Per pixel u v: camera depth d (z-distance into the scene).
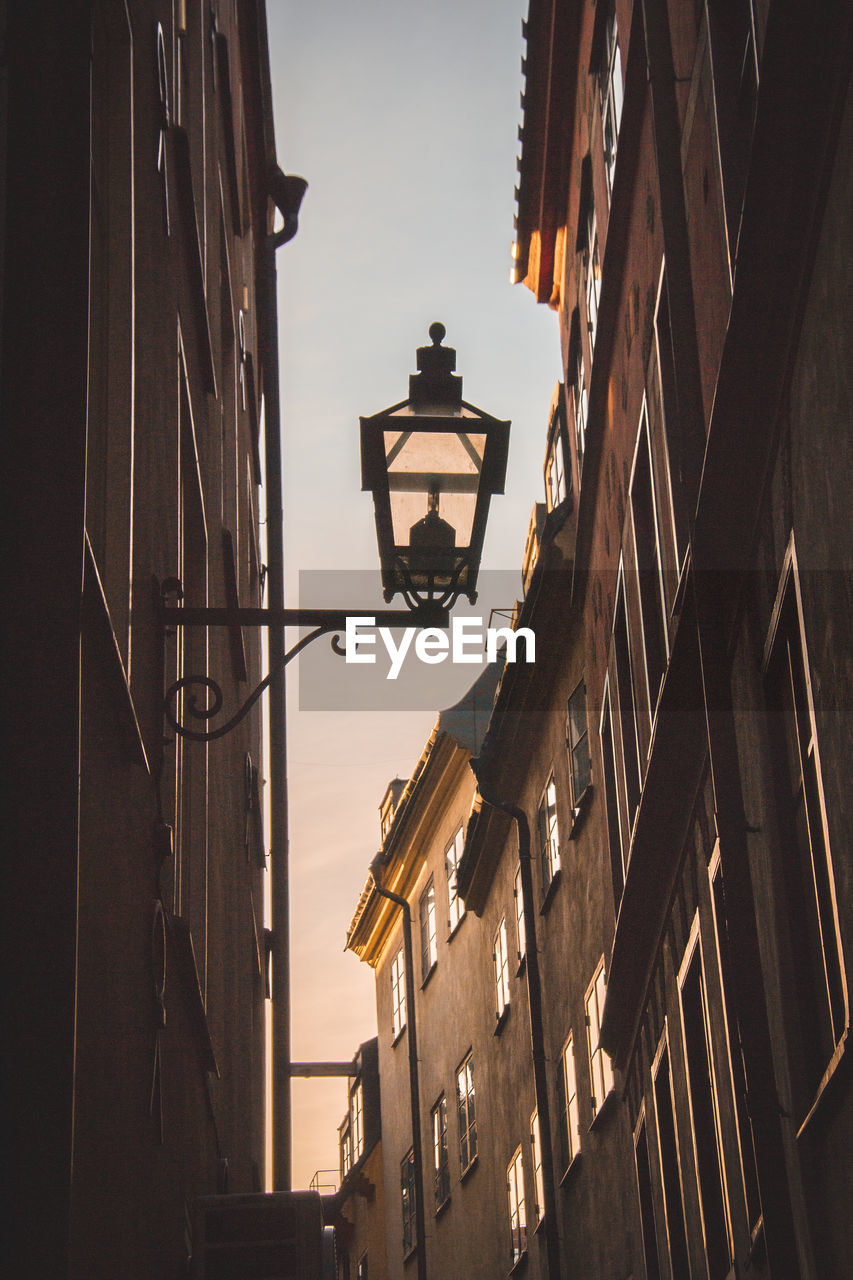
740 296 6.57
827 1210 6.60
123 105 5.76
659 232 10.78
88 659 4.41
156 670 6.19
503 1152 22.62
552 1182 18.52
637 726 12.36
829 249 5.69
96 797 4.50
